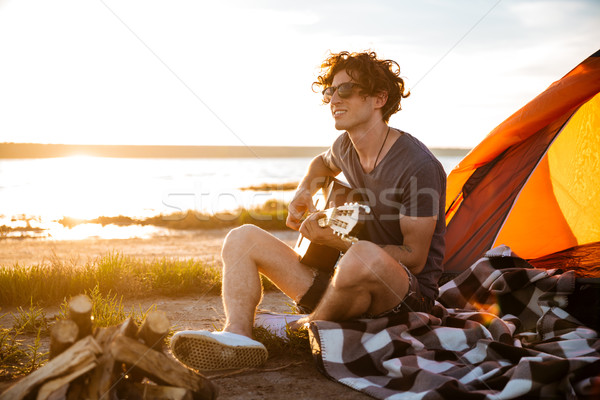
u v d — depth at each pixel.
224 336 2.60
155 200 22.42
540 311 3.28
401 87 3.11
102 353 1.90
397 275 2.68
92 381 1.88
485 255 3.72
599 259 4.20
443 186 2.93
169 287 4.79
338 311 2.75
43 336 3.33
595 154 4.49
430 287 3.00
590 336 2.85
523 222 4.54
